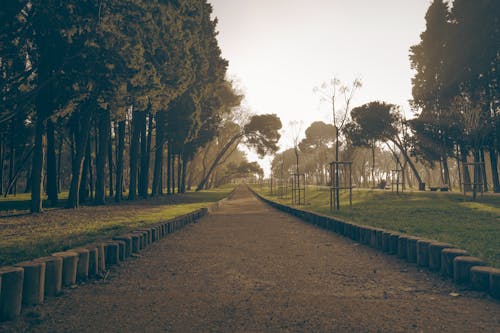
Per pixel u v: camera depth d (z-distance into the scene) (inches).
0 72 659.4
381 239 330.6
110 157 1359.5
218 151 2615.7
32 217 598.2
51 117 715.4
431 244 246.1
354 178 2938.0
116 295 194.7
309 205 955.3
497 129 1187.3
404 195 1128.2
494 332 140.7
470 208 673.6
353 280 225.0
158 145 1403.8
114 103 682.2
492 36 1219.9
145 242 353.4
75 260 215.2
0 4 514.0
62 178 2375.7
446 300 181.9
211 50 1509.6
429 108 1577.3
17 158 1501.0
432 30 1528.1
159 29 755.4
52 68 686.5
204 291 202.4
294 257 301.9
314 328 145.9
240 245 366.0
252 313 164.9
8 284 159.9
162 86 748.0
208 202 1106.1
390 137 1939.0
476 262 206.5
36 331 145.5
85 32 565.9
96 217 594.6
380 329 144.5
